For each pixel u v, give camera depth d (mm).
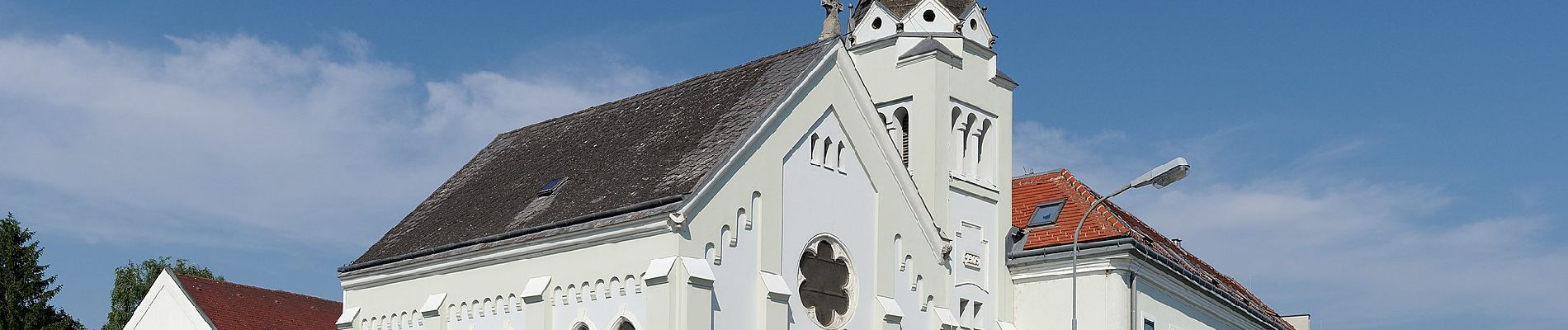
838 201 42031
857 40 48938
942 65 46969
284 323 64312
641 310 37719
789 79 41562
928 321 44219
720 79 45031
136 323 63594
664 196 38531
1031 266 49875
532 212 43438
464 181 50531
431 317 43531
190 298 61438
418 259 44562
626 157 43500
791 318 39750
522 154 49688
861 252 42406
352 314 46906
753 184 39438
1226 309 57844
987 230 48781
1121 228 50750
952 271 46500
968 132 48594
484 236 43625
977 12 49312
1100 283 48656
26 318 85875
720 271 38094
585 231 39438
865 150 43062
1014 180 56781
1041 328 49281
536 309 40188
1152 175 40406
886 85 47594
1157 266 50375
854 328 41562
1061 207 53125
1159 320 51344
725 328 37969
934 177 45906
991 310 48469
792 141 40781
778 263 39688
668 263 37062
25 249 88000
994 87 49594
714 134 40875
